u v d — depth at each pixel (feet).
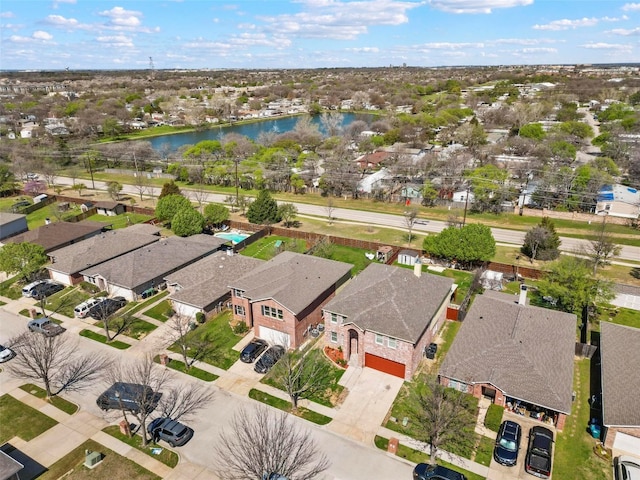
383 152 372.38
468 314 123.75
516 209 251.60
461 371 104.94
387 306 119.65
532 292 159.22
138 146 399.24
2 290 168.45
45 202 285.23
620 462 85.66
